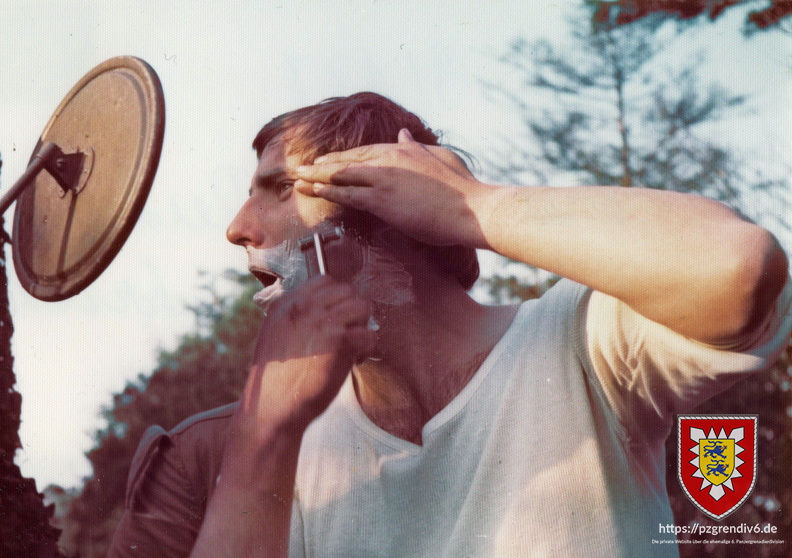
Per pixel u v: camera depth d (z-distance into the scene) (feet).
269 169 3.43
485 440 3.04
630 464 2.95
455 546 2.92
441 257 3.32
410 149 2.93
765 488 5.95
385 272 3.28
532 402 3.00
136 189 3.71
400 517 3.07
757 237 2.23
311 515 3.18
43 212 4.19
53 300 4.06
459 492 3.03
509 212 2.59
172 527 3.65
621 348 2.78
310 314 3.34
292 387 3.28
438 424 3.10
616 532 2.83
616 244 2.36
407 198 2.79
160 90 3.82
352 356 3.27
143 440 3.84
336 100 3.53
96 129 4.03
